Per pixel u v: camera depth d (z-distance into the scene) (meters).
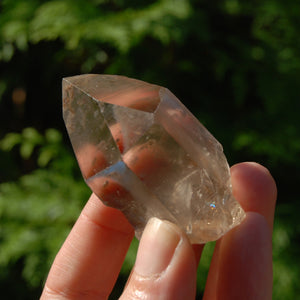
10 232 0.36
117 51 0.39
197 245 0.26
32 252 0.35
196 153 0.23
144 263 0.22
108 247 0.27
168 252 0.22
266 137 0.36
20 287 0.37
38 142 0.38
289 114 0.38
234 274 0.24
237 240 0.24
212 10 0.40
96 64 0.42
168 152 0.23
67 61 0.43
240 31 0.41
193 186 0.23
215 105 0.39
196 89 0.39
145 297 0.22
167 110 0.23
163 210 0.23
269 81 0.37
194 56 0.39
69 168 0.38
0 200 0.36
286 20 0.39
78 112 0.23
